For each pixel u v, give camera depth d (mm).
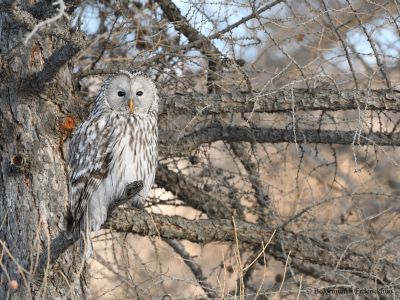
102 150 12289
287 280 14953
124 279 12953
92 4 14984
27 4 12117
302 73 11523
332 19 12406
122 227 12539
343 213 15273
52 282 11641
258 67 13750
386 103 12328
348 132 13461
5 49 12266
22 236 11789
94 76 14398
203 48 13555
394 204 16359
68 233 10914
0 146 12078
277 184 15375
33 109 12148
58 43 12383
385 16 12352
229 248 14117
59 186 12141
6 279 11641
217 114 13586
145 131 12586
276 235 13719
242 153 15141
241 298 10000
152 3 14656
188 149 14047
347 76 13789
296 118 12977
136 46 14719
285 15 13164
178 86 13883
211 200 14797
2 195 11953
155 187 14812
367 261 13961
